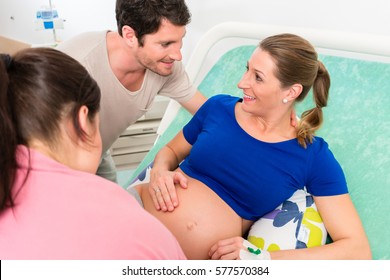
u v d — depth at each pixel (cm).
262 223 126
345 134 136
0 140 59
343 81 143
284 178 120
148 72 133
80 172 66
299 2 166
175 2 108
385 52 128
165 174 133
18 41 276
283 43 110
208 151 128
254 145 123
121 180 246
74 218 60
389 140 127
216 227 121
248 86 115
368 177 126
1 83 60
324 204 118
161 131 188
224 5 204
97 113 72
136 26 110
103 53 123
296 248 118
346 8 150
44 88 63
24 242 59
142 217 65
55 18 252
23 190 62
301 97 118
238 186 125
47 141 65
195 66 180
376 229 118
